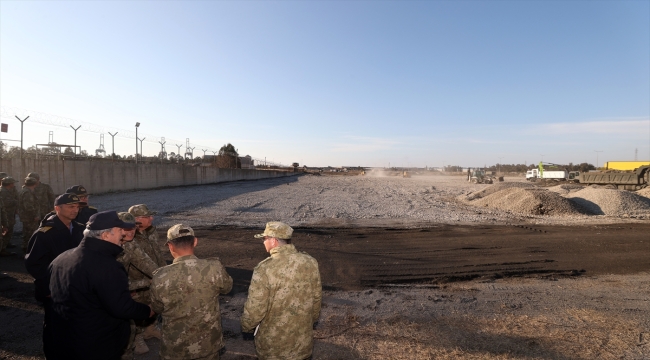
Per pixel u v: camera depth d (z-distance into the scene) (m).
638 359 4.38
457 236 12.39
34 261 3.63
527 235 12.62
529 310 5.98
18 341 4.69
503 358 4.36
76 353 2.76
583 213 18.88
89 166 23.61
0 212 7.91
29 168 18.98
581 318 5.64
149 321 3.54
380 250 10.18
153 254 4.54
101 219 2.86
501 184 29.19
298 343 3.01
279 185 44.72
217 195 27.12
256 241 11.08
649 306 6.19
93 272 2.72
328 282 7.37
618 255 9.74
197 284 2.90
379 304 6.20
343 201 24.73
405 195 31.45
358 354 4.45
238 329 5.15
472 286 7.26
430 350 4.56
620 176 34.09
